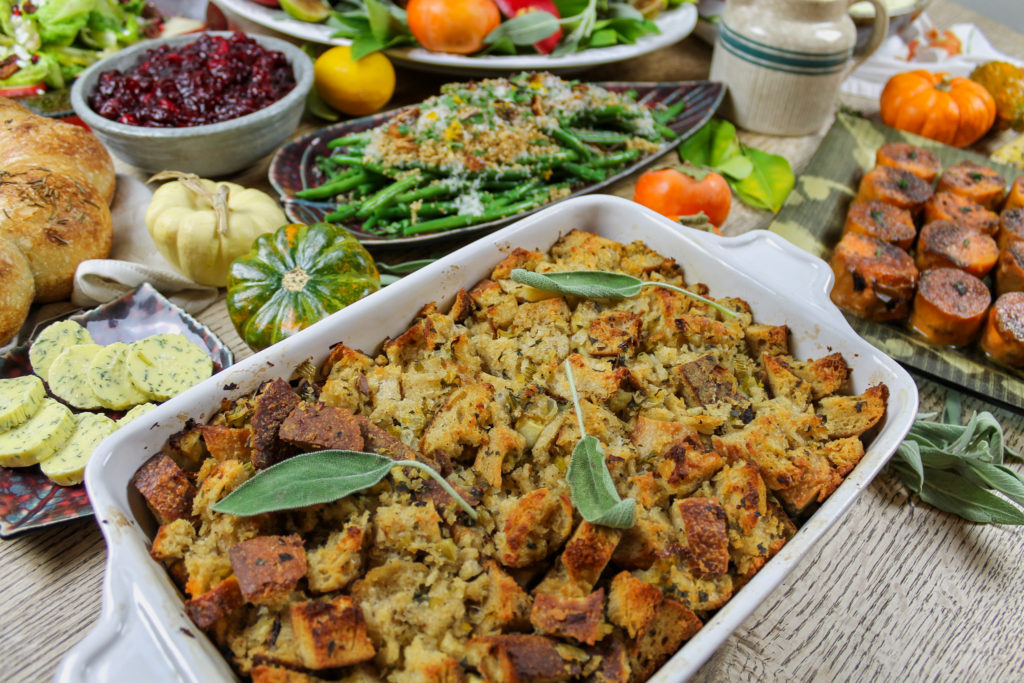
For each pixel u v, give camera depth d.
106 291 0.58
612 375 0.44
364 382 0.43
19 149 0.61
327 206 0.65
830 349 0.47
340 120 0.78
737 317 0.48
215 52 0.71
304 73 0.70
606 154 0.71
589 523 0.37
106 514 0.37
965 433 0.49
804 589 0.47
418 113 0.68
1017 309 0.58
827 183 0.71
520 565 0.38
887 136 0.77
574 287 0.47
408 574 0.38
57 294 0.60
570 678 0.35
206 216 0.58
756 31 0.74
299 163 0.68
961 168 0.70
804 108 0.77
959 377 0.57
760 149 0.77
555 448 0.43
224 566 0.37
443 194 0.65
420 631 0.37
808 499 0.41
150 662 0.33
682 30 0.81
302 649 0.35
